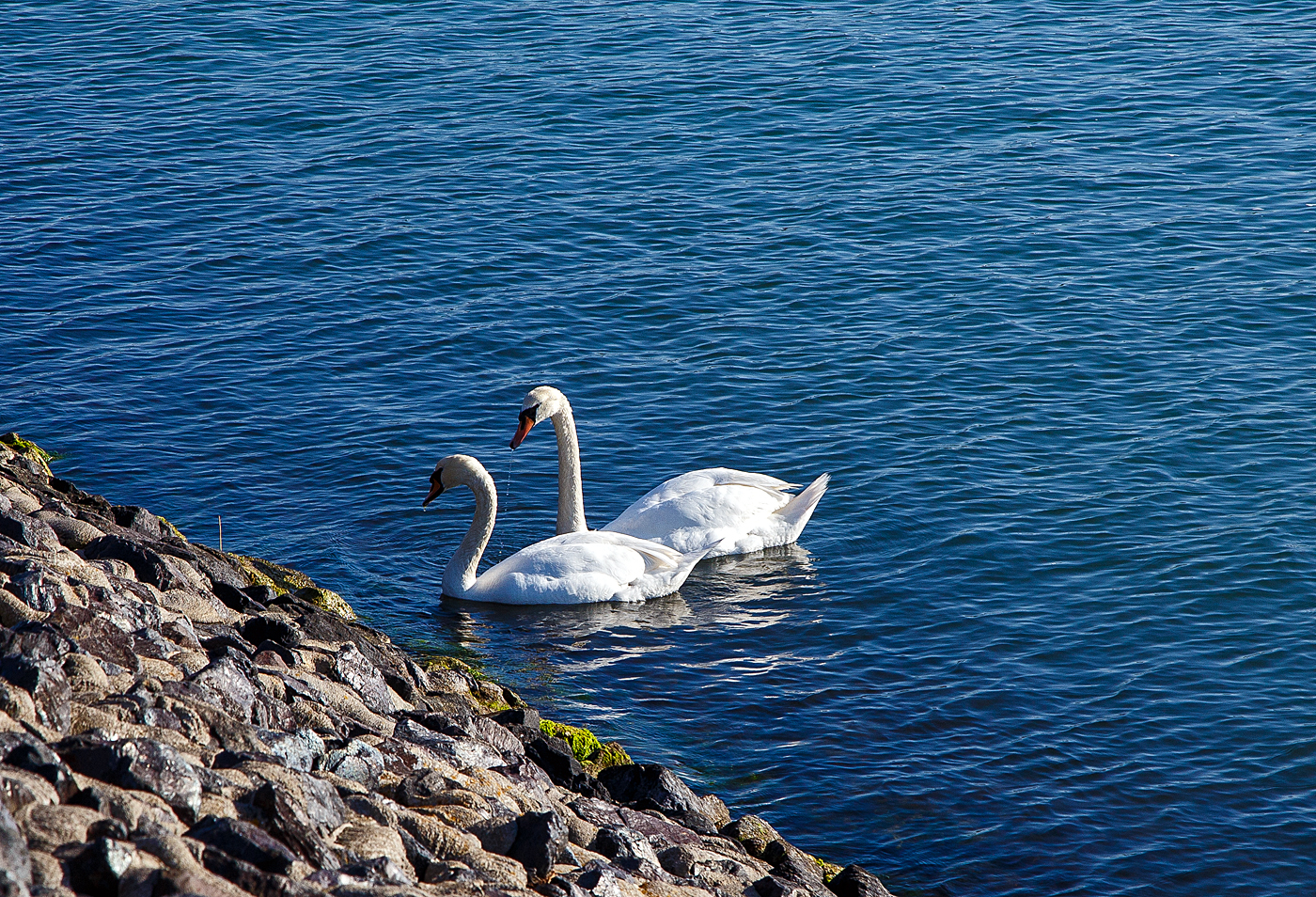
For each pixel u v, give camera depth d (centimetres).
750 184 2788
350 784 870
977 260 2459
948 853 1168
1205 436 1898
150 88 3328
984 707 1377
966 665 1455
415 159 2923
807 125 3075
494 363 2152
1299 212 2608
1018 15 3788
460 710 1196
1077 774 1269
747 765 1290
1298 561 1611
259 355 2155
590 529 1795
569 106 3189
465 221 2636
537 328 2253
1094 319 2244
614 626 1585
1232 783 1252
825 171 2841
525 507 1847
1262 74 3306
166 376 2078
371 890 689
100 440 1889
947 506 1772
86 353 2138
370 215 2661
